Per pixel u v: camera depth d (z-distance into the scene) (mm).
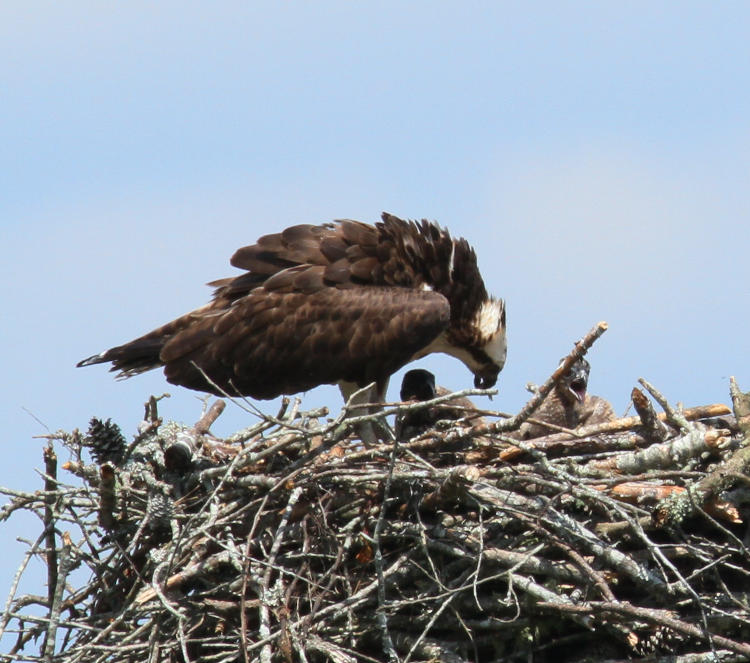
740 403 13297
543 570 12211
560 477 12492
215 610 12781
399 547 12969
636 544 12523
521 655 12492
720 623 11922
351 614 12344
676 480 12742
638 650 12219
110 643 12828
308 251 17109
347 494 13195
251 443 14102
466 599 12469
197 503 13500
